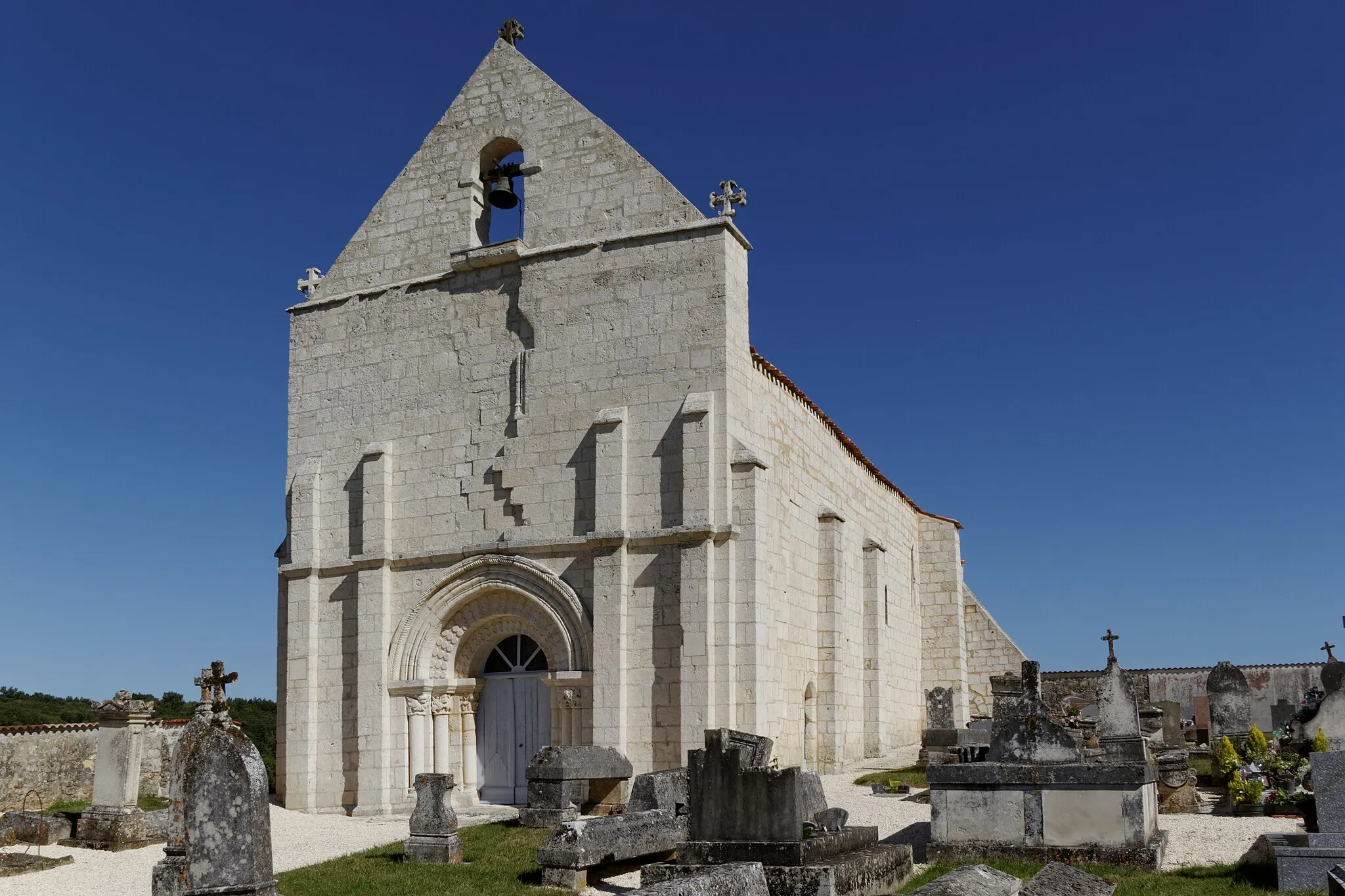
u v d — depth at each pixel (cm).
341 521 2603
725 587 2206
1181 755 2059
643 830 1598
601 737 2216
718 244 2330
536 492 2395
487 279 2552
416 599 2481
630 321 2373
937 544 4241
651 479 2292
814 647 2780
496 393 2494
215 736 1069
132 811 2047
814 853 1330
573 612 2308
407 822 2281
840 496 3156
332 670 2545
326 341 2705
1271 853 1434
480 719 2489
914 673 4006
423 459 2542
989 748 1788
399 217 2691
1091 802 1520
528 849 1747
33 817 2067
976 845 1559
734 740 1728
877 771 2769
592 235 2455
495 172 2650
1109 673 1986
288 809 2506
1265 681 4206
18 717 5016
